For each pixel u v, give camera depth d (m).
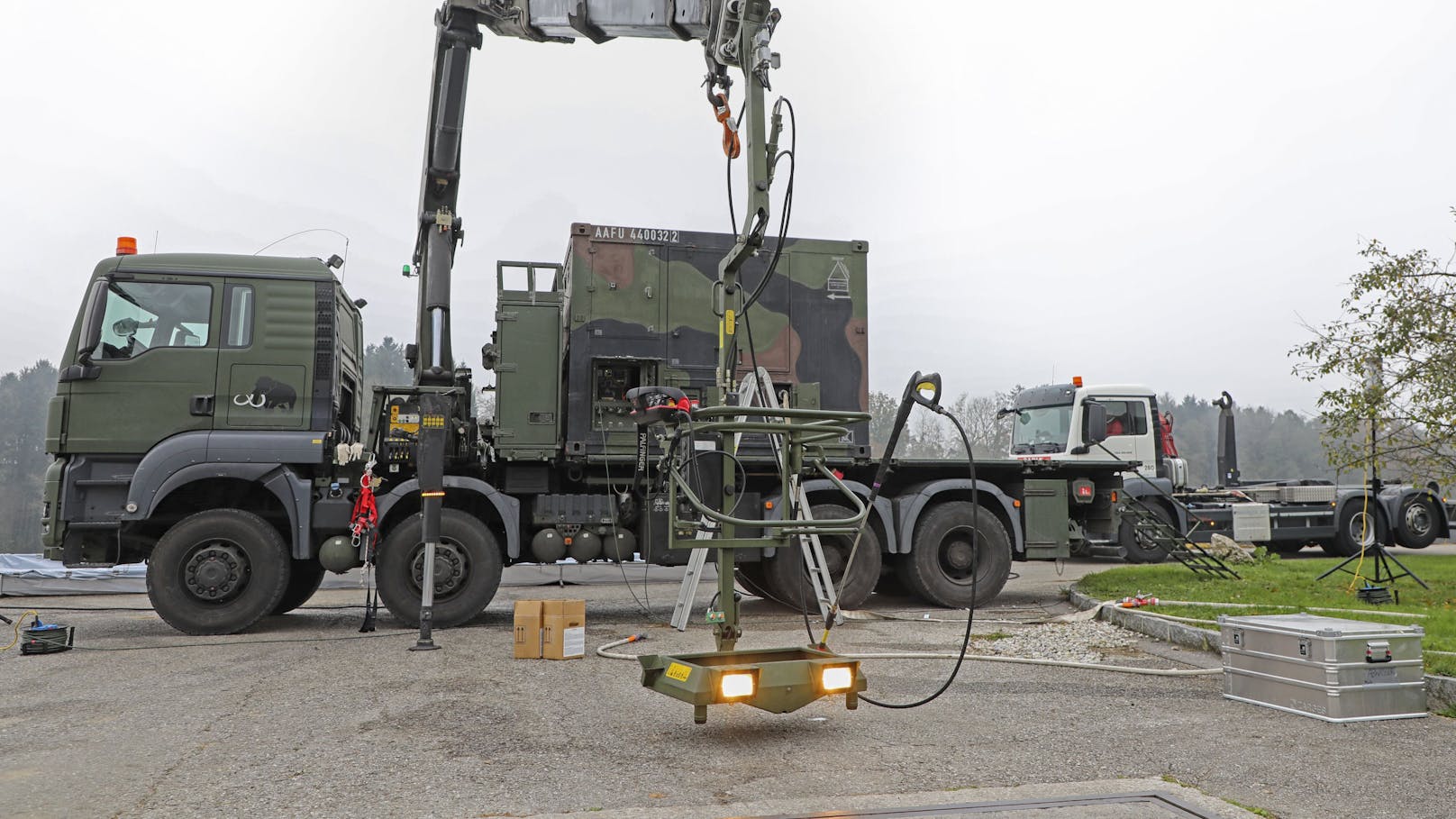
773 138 5.75
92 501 7.73
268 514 8.19
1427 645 5.45
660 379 9.30
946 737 4.09
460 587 8.13
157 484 7.60
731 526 4.66
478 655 6.61
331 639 7.50
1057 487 10.43
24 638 6.89
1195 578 10.28
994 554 9.97
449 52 9.10
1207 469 61.75
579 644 6.50
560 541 8.75
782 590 9.31
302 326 8.16
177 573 7.66
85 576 12.73
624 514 8.98
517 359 8.88
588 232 9.46
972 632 7.75
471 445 8.70
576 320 9.27
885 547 9.78
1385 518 16.38
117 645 7.17
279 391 8.05
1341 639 4.39
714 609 4.47
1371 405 8.51
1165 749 3.87
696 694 3.79
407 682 5.51
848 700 4.06
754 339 9.83
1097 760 3.70
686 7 8.03
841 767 3.59
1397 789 3.31
